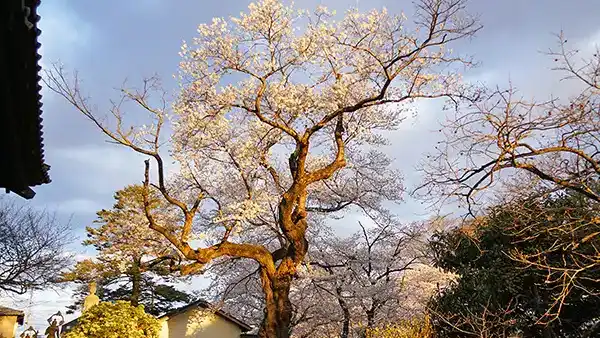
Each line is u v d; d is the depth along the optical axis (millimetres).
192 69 13969
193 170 15703
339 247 18938
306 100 14266
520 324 12688
